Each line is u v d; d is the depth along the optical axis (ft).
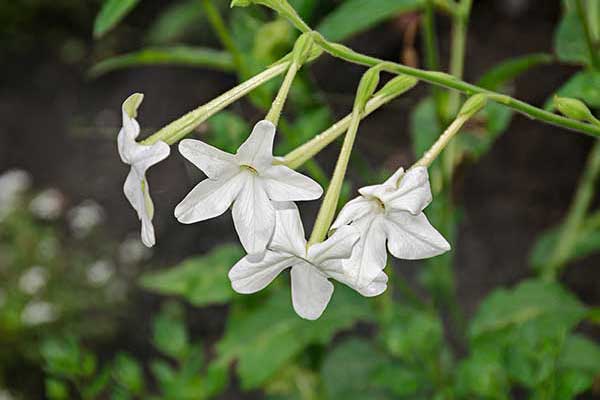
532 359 2.22
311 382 2.81
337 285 2.59
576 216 2.79
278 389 2.85
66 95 6.74
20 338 4.77
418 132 2.56
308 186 1.71
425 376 2.35
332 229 1.72
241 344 2.54
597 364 2.49
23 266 5.16
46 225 5.66
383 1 2.30
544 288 2.42
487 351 2.26
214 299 2.61
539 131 5.38
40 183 6.11
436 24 6.05
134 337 5.01
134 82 6.63
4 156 6.37
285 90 1.76
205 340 4.90
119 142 1.73
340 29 2.30
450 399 2.32
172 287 2.64
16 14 7.16
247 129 2.46
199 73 6.49
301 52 1.78
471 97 1.82
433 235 1.72
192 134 2.45
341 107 3.50
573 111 1.84
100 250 5.47
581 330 4.23
